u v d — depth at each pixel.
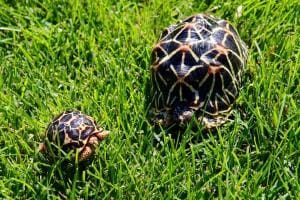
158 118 0.94
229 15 1.12
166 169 0.91
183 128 0.93
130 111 0.99
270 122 0.95
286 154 0.92
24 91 1.02
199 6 1.12
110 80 1.03
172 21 1.11
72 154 0.90
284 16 1.08
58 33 1.10
